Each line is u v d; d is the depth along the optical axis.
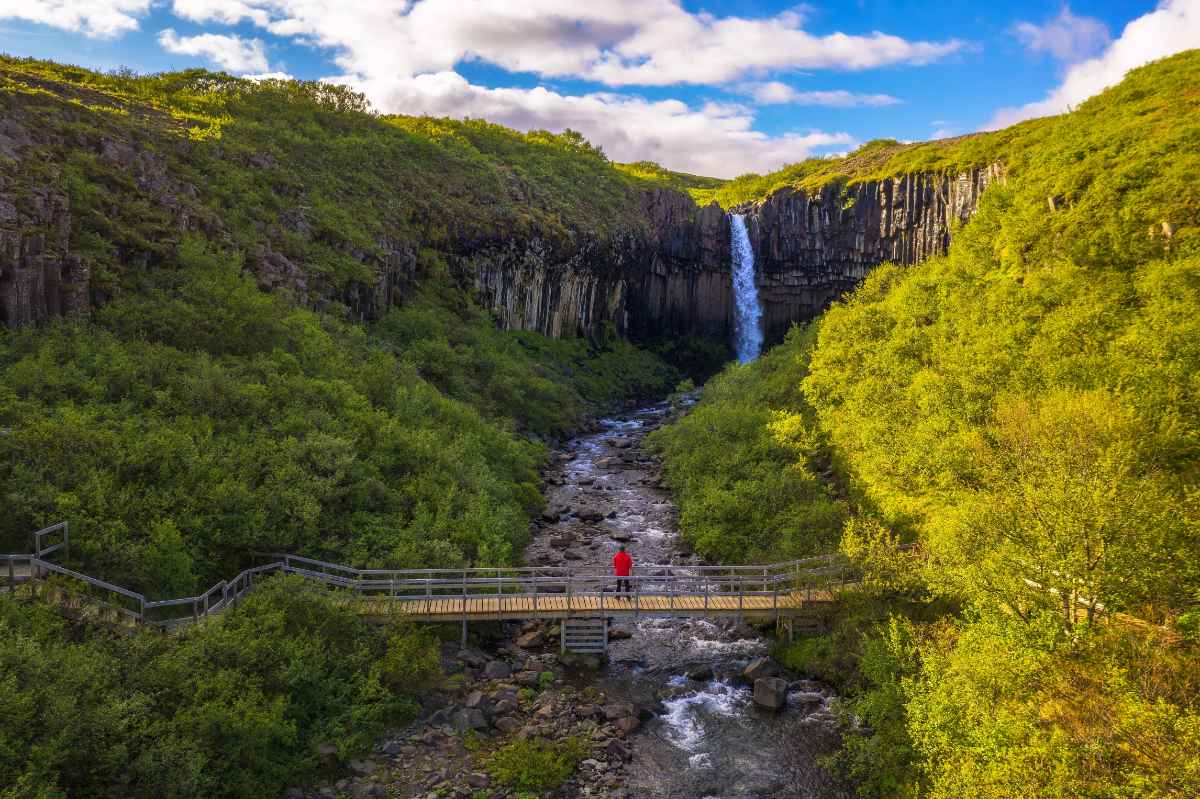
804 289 95.62
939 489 24.00
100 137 39.16
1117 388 19.03
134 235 34.78
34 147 34.53
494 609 22.50
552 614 22.64
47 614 15.84
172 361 29.09
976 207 76.81
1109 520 14.95
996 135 84.25
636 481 43.25
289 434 28.28
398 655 19.42
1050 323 25.05
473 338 59.44
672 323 97.25
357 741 17.27
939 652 17.98
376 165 70.19
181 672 15.62
